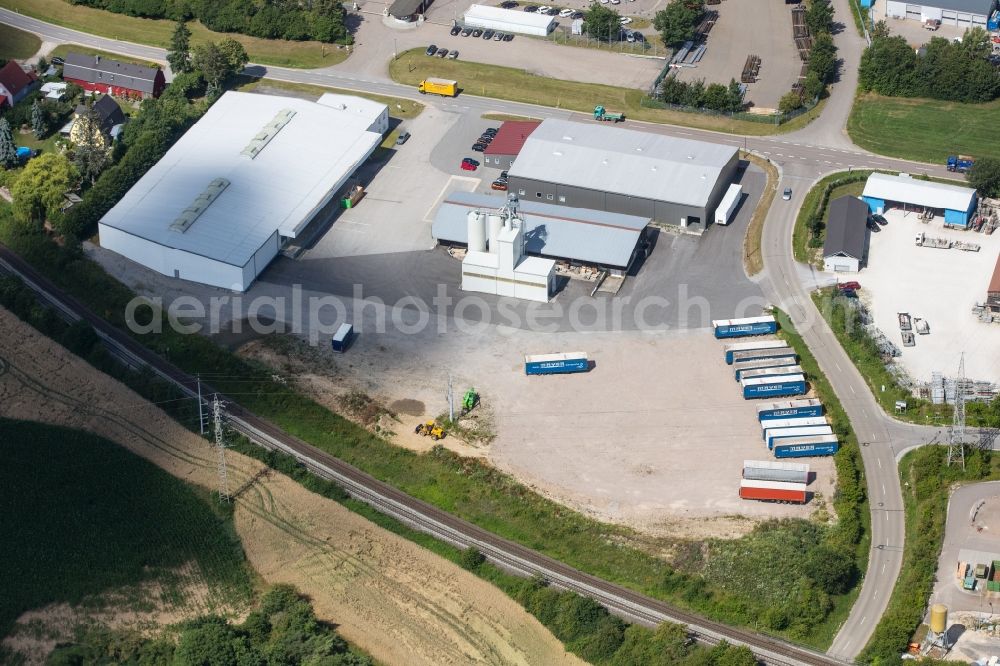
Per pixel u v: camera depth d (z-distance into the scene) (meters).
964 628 186.12
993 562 195.62
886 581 196.00
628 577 198.38
